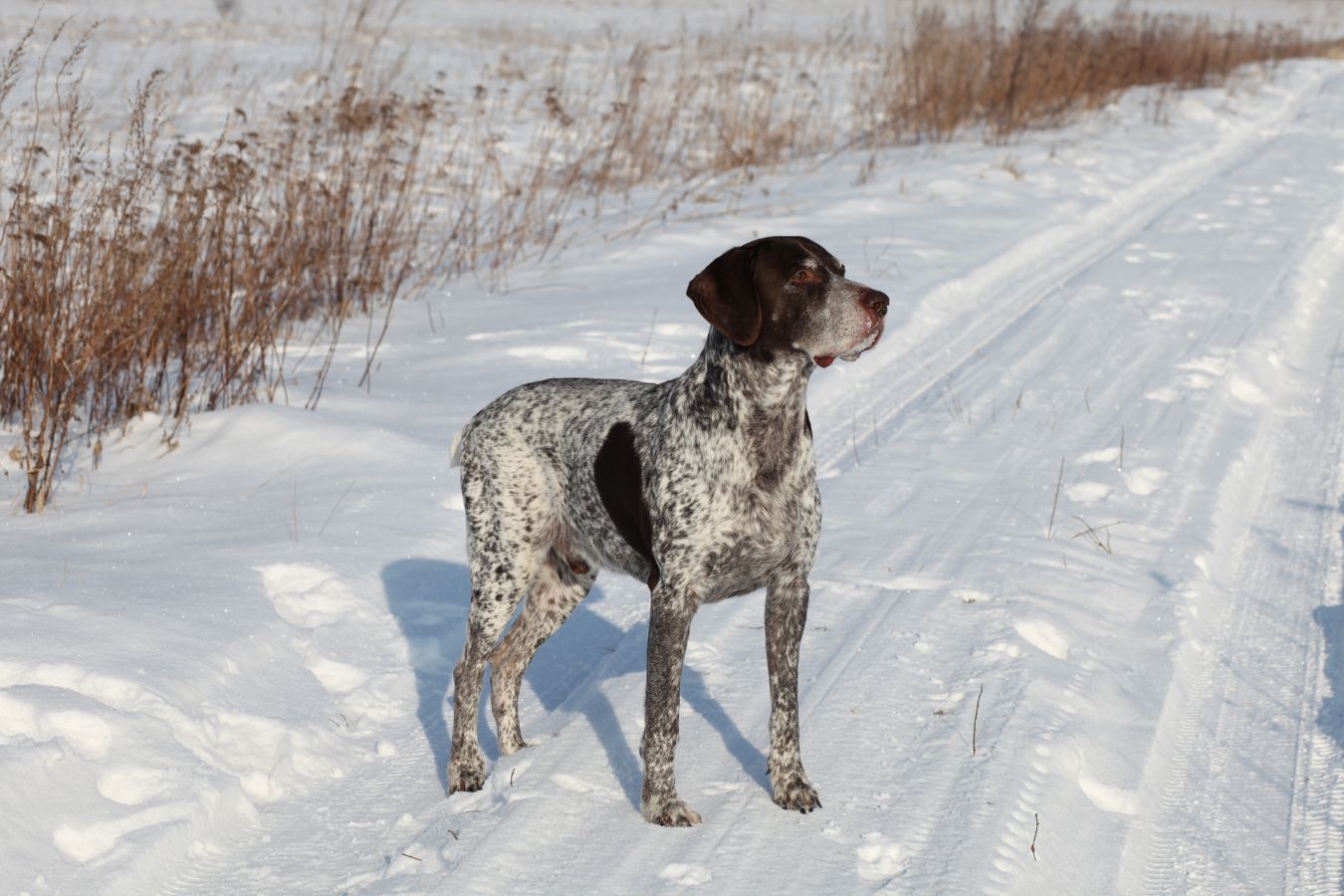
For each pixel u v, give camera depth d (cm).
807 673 565
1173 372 992
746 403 441
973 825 445
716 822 454
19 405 832
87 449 805
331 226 1137
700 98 2128
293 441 792
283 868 428
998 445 859
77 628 527
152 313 852
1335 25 5128
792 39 2977
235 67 2116
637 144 1756
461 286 1223
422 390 908
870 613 620
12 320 827
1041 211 1553
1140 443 853
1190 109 2386
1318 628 614
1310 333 1137
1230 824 464
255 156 1170
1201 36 3080
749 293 431
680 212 1517
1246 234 1484
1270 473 827
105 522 686
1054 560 678
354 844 444
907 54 2323
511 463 507
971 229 1446
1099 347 1062
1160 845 453
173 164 1048
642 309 1105
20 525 681
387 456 775
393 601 615
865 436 879
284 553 637
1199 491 776
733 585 464
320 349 1009
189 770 457
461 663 501
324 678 554
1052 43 2386
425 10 4462
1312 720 535
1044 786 471
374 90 1745
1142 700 545
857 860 429
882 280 1209
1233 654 596
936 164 1805
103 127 1593
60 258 830
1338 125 2344
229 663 527
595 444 485
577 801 470
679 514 450
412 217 1330
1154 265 1337
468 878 415
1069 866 435
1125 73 2675
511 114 2039
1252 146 2153
